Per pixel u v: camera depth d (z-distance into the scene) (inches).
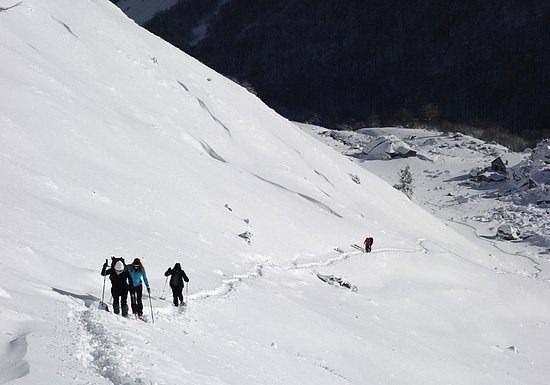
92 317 874.1
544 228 5073.8
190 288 1461.6
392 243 3230.8
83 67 3115.2
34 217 1438.2
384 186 4416.8
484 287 3011.8
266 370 1012.5
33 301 891.4
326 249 2780.5
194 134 3253.0
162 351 824.3
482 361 2090.3
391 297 2488.9
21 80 2474.2
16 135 2012.8
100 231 1581.0
